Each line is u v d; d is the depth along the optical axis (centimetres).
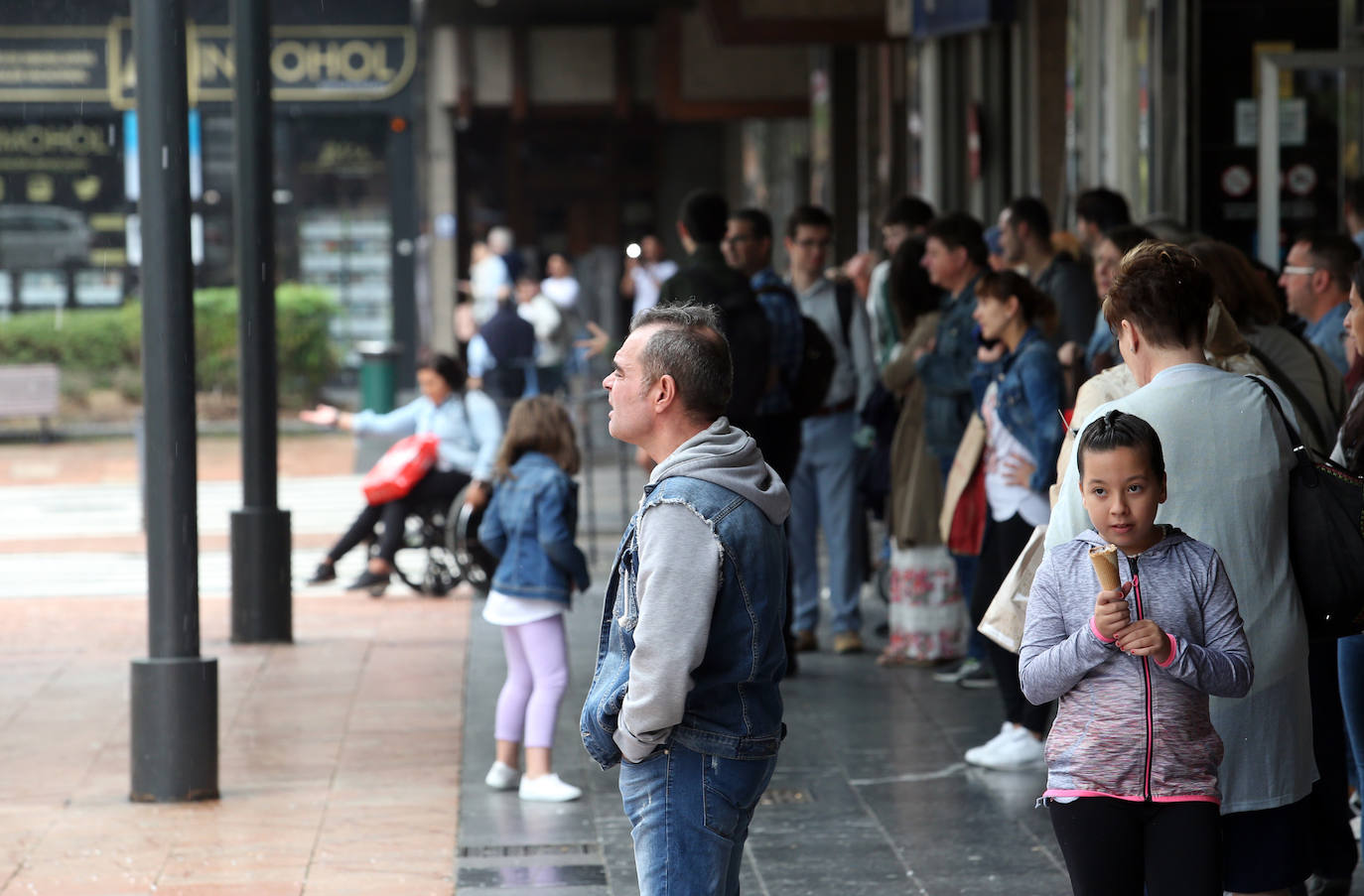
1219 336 890
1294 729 782
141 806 1270
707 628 688
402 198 5519
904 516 1680
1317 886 967
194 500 1289
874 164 4303
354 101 5225
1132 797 711
